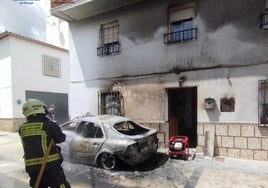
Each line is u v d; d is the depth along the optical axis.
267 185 5.71
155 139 7.81
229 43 8.15
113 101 11.03
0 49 16.25
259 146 7.67
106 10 10.99
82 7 10.64
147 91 9.98
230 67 8.12
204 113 8.59
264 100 7.64
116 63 10.88
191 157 8.16
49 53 18.34
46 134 3.48
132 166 7.30
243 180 6.04
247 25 7.85
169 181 6.06
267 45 7.55
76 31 12.23
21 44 16.36
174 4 9.26
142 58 10.11
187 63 8.98
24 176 6.58
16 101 15.98
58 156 3.63
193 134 11.67
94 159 7.18
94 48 11.62
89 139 7.32
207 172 6.67
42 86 17.77
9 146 10.82
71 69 12.40
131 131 7.87
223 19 8.25
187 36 9.06
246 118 7.87
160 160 7.88
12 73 15.77
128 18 10.51
